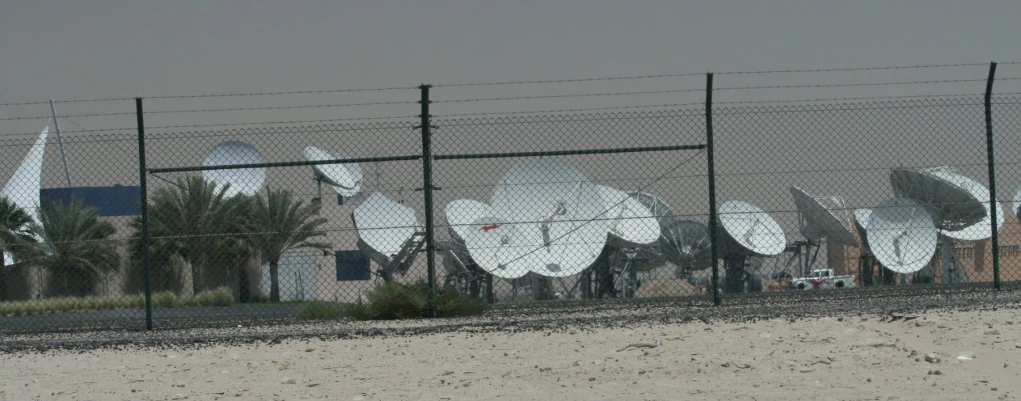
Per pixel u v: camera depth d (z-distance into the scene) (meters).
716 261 43.03
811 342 30.03
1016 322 31.73
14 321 50.62
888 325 33.72
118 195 85.75
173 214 73.38
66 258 68.56
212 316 46.62
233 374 28.59
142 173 41.91
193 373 29.11
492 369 27.64
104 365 31.42
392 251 63.59
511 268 60.47
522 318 39.78
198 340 35.66
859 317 35.62
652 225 68.25
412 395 24.45
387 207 63.88
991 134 43.78
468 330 36.00
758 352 28.50
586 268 61.56
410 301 43.56
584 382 25.08
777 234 75.00
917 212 71.81
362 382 26.56
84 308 65.56
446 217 59.72
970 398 21.72
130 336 38.56
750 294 45.75
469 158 42.19
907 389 22.78
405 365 29.03
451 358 29.98
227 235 43.88
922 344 29.59
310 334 36.00
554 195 61.06
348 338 35.50
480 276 66.06
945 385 23.06
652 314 38.88
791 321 35.25
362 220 63.94
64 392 26.78
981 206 69.62
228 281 73.44
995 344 28.19
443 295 44.25
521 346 31.81
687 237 74.00
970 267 80.19
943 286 47.28
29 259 65.56
